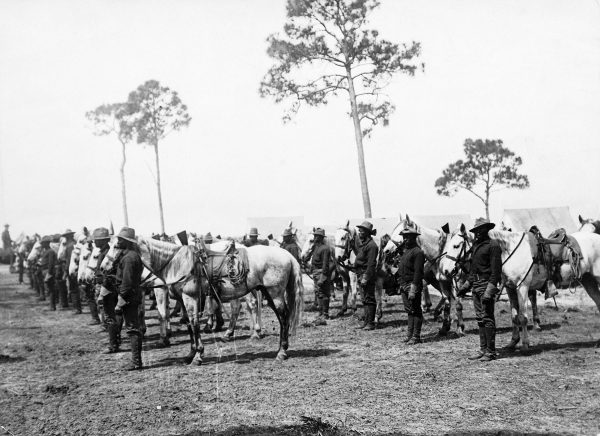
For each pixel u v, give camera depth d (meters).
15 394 8.11
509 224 27.38
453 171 37.38
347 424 6.10
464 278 10.04
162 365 9.56
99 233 11.27
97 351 11.30
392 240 12.38
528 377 7.70
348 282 14.94
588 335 10.72
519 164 35.50
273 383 7.97
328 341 11.14
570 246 9.50
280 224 27.78
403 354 9.55
